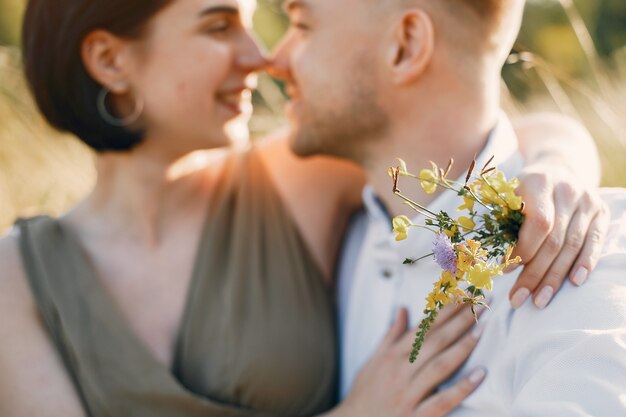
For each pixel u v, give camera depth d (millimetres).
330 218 2049
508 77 3633
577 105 3324
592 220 1521
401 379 1703
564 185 1532
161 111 1865
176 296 1936
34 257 1892
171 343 1898
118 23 1808
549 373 1387
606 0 6039
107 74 1846
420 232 1719
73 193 3135
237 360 1847
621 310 1408
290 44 1872
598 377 1339
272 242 1997
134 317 1902
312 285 1981
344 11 1714
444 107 1695
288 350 1875
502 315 1588
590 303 1434
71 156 3266
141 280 1933
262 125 3359
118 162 1938
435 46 1669
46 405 1794
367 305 1927
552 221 1436
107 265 1934
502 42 1730
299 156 1868
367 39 1698
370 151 1784
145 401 1815
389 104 1714
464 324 1667
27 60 1868
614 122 2949
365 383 1757
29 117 3270
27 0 1861
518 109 3336
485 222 1412
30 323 1845
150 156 1923
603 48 5887
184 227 1990
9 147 3139
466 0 1662
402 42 1674
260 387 1843
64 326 1832
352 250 2066
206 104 1871
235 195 2039
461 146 1713
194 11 1823
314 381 1889
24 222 1974
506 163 1726
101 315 1854
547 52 4738
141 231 1956
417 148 1726
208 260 1943
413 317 1788
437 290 1332
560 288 1490
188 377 1865
